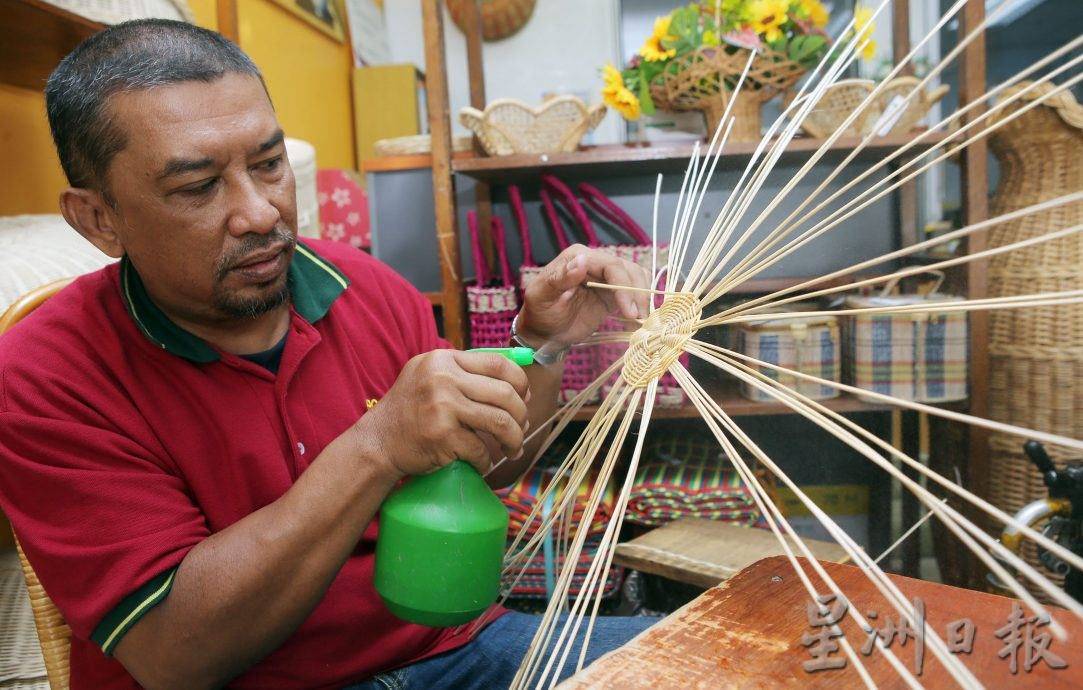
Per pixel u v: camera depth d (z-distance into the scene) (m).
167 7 1.73
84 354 0.84
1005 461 1.32
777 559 0.71
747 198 0.67
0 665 1.16
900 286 1.34
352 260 1.12
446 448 0.64
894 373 1.25
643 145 1.84
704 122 1.80
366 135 3.78
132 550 0.74
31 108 1.85
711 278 0.67
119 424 0.82
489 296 1.76
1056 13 1.64
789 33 1.62
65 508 0.76
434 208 2.04
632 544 1.18
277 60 3.07
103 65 0.74
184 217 0.75
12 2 1.33
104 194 0.78
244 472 0.88
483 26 3.61
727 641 0.56
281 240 0.80
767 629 0.58
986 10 1.51
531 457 1.04
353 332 1.04
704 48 1.59
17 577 1.41
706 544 1.17
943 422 1.31
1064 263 1.34
